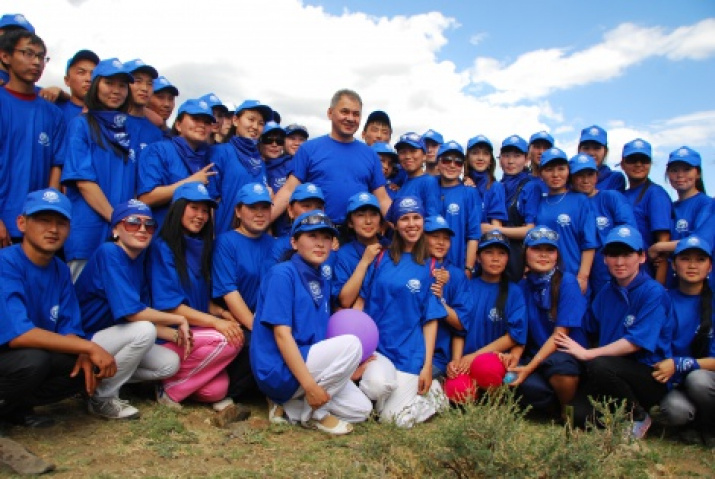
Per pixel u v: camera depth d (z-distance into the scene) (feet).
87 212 17.02
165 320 15.53
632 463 13.00
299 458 13.19
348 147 19.42
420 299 17.12
